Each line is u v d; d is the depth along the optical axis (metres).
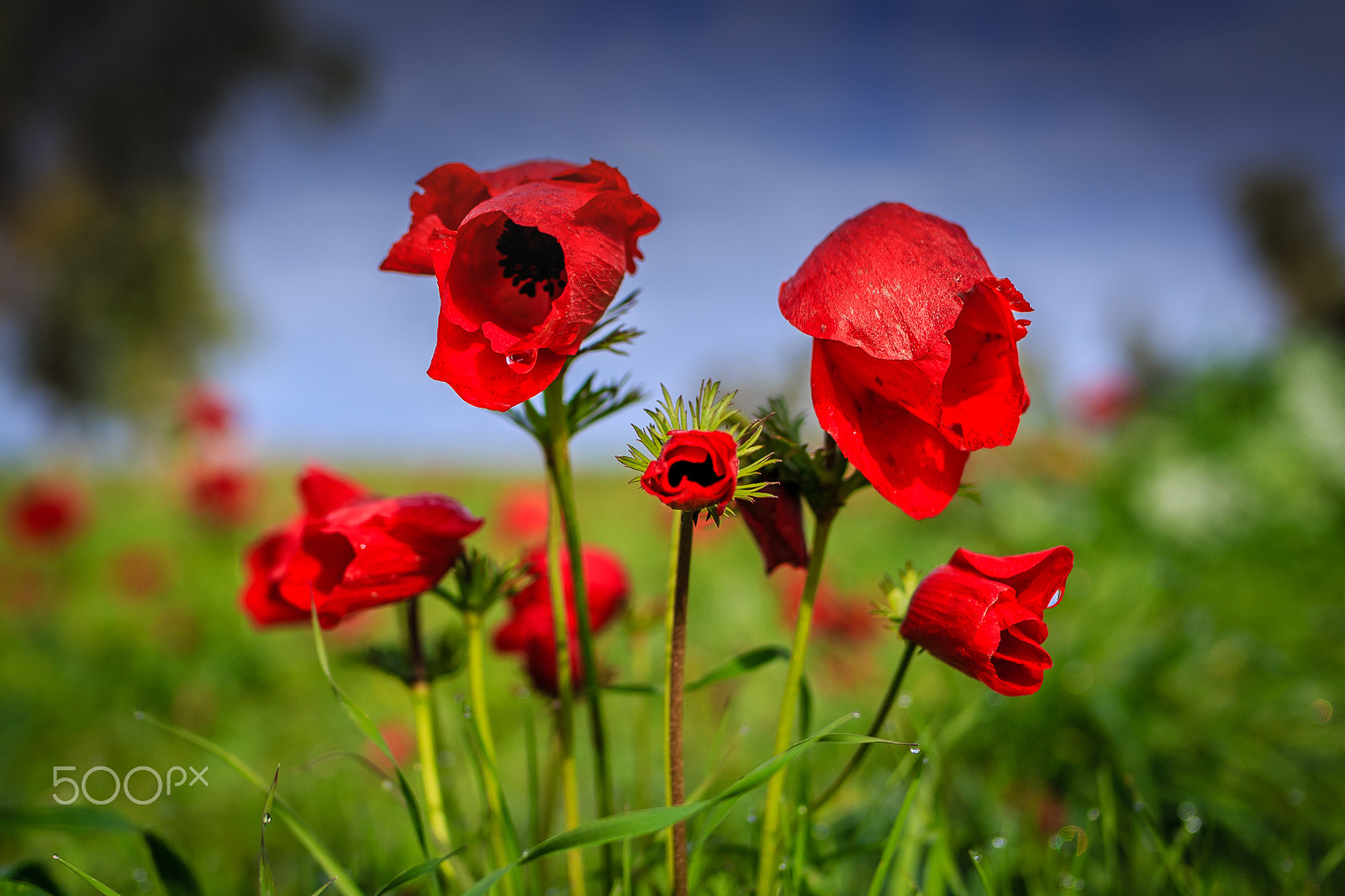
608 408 0.34
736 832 0.43
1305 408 1.21
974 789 0.47
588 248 0.31
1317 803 0.47
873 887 0.33
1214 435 1.25
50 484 1.29
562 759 0.34
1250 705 0.57
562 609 0.34
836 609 0.68
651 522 1.26
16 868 0.34
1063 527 1.09
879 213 0.32
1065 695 0.54
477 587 0.34
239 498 1.34
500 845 0.34
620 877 0.35
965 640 0.32
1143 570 0.80
